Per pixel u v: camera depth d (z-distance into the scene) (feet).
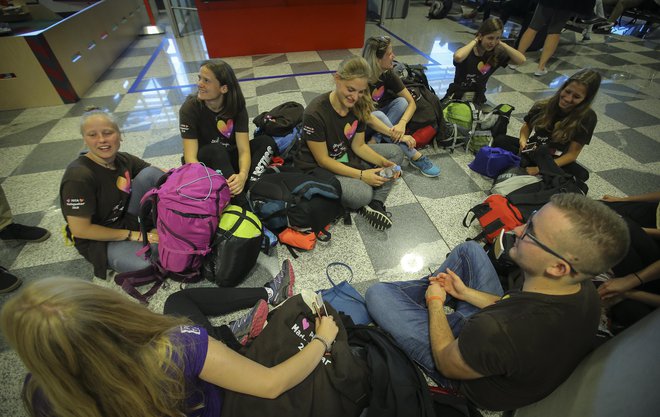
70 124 10.03
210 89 5.42
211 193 4.60
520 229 3.00
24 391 2.10
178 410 2.23
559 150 6.86
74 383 1.78
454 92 9.90
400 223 6.41
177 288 5.22
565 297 2.57
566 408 2.56
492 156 7.22
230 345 3.78
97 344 1.73
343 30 15.12
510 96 11.21
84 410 1.88
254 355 3.44
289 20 14.40
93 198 4.63
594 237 2.31
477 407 3.59
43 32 10.16
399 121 7.80
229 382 2.51
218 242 4.78
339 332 3.76
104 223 5.04
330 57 14.70
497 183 6.78
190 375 2.28
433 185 7.39
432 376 3.67
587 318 2.59
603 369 2.33
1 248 5.92
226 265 4.82
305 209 5.39
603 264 2.36
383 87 7.97
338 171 6.26
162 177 4.95
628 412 1.88
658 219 4.89
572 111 6.37
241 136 6.17
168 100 11.37
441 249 5.89
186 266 4.87
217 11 13.70
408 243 6.00
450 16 21.17
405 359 3.60
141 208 4.76
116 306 1.88
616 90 11.78
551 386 2.78
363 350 3.73
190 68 13.91
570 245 2.39
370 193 6.10
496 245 5.07
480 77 9.46
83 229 4.59
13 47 9.95
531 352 2.51
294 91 11.53
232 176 5.75
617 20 18.88
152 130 9.62
